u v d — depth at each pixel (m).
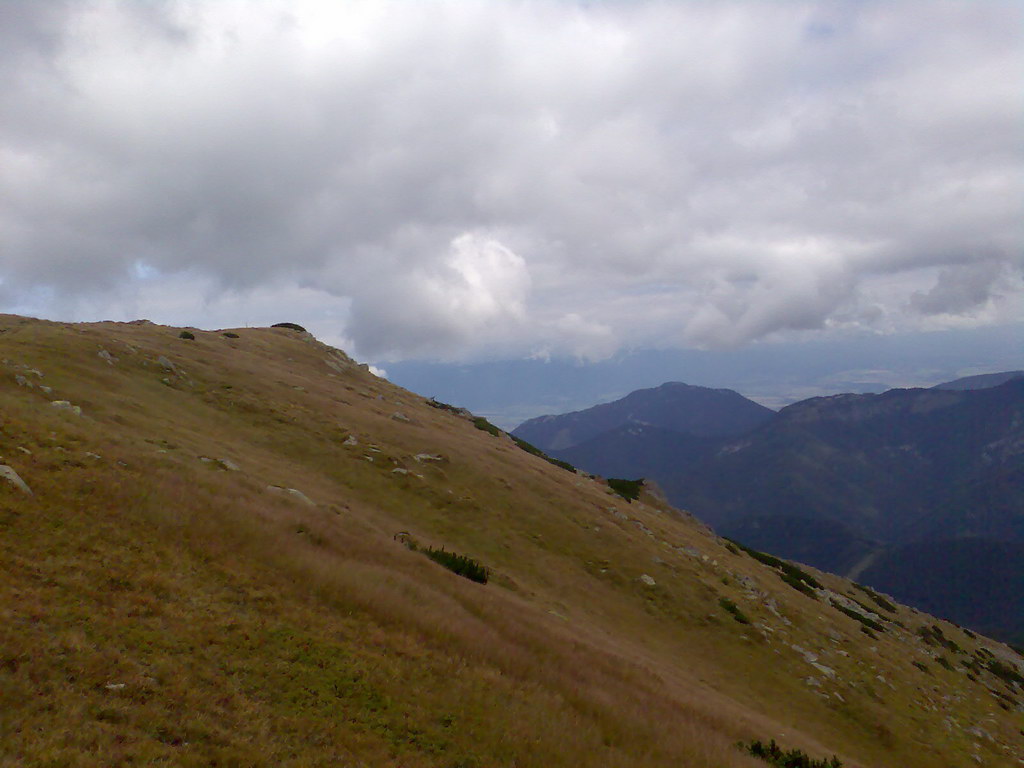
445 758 12.16
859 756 31.25
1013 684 73.06
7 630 10.98
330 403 59.47
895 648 56.81
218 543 18.27
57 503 16.70
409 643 16.62
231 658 12.95
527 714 14.89
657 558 49.53
